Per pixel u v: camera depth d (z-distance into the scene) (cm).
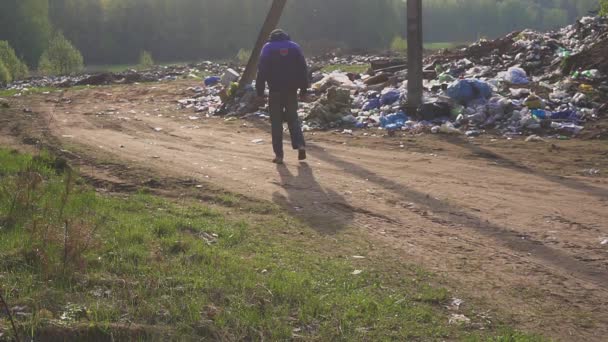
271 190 841
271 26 1706
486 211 745
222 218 709
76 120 1573
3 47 4450
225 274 518
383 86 1738
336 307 472
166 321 436
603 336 447
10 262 507
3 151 1066
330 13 9556
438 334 442
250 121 1539
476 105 1373
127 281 486
